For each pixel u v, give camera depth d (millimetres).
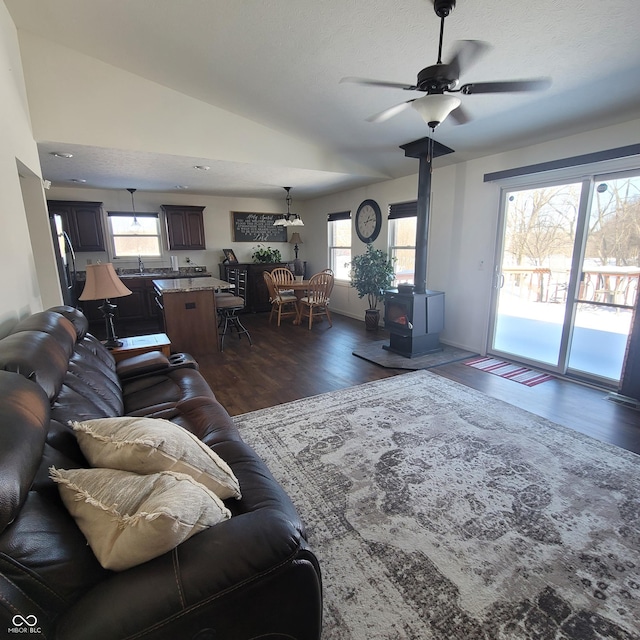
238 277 6375
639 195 2889
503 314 4094
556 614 1296
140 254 6391
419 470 2107
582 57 2209
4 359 1130
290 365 4004
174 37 2664
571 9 1883
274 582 888
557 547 1578
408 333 4180
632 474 2053
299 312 6098
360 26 2277
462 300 4434
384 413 2814
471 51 1702
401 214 5137
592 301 3283
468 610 1315
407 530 1679
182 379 2371
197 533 885
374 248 5723
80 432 1145
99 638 704
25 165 2656
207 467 1066
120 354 2777
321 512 1789
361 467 2139
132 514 835
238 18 2371
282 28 2408
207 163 3936
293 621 949
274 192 6445
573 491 1921
